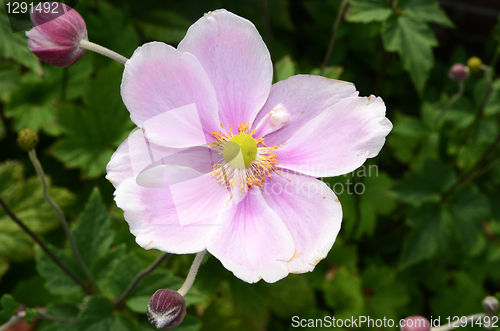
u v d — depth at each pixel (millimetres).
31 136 292
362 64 456
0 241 346
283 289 364
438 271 416
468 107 407
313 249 263
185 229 261
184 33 370
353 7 338
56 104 353
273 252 263
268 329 375
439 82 487
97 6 361
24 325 343
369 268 397
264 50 265
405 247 376
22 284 353
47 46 266
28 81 367
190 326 312
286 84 270
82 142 359
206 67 265
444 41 540
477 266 416
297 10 494
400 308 399
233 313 359
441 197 384
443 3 511
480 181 418
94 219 321
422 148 425
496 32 423
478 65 373
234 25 261
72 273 317
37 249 318
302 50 473
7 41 313
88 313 308
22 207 352
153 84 259
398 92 485
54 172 373
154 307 260
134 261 314
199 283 342
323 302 409
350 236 397
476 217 377
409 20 339
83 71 372
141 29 368
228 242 263
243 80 268
